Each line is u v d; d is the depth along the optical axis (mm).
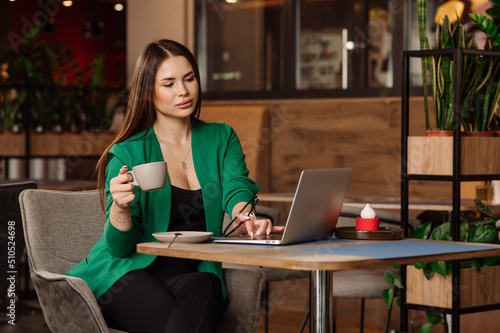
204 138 2262
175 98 2129
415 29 4789
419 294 2570
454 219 2490
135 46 6066
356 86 5027
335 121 4812
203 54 5805
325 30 5172
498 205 3152
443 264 2477
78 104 5809
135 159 2104
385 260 1550
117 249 1993
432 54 2562
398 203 3133
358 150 4707
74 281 1907
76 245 2203
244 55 5578
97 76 6402
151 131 2197
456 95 2494
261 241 1814
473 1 4617
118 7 10461
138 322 1940
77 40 10625
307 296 4742
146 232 2082
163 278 2061
